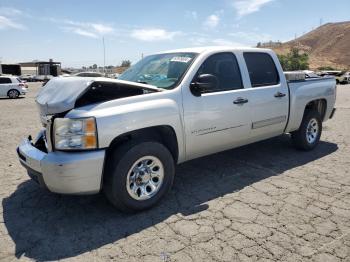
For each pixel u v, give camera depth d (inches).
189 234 132.0
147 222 142.1
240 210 151.3
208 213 148.9
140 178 147.3
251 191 172.7
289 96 215.6
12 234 134.7
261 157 230.4
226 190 174.6
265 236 129.4
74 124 130.6
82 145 131.1
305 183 182.9
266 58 207.5
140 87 149.6
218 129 174.4
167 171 155.1
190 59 172.4
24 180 193.9
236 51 190.5
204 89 161.5
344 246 122.3
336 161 221.0
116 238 130.4
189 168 209.5
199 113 164.4
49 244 127.2
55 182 131.9
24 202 164.1
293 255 117.4
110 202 147.7
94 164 132.6
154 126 148.8
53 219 146.6
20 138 309.4
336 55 6314.0
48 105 135.4
